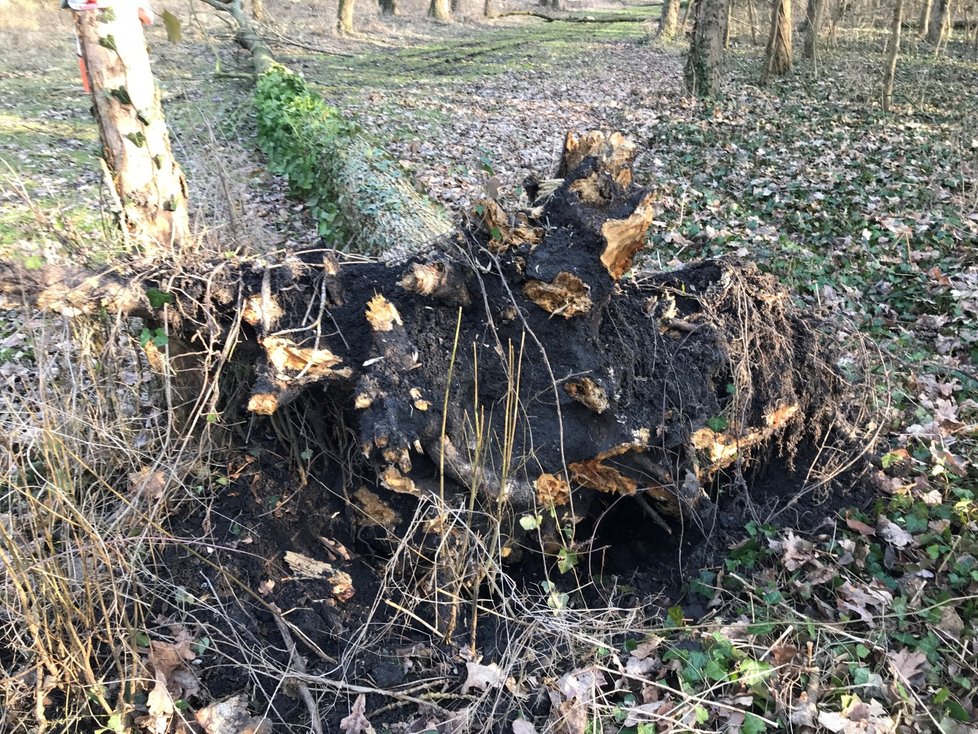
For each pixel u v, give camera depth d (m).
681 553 3.18
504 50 20.67
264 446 3.18
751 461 3.39
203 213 4.30
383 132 10.58
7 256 3.09
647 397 3.04
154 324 2.95
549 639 2.80
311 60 17.69
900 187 7.29
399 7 29.98
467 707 2.54
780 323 3.50
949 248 5.90
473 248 3.06
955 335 4.81
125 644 2.45
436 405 2.83
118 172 3.71
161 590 2.77
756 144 9.35
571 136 3.33
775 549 3.04
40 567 2.40
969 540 3.03
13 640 2.54
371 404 2.74
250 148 9.48
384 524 3.04
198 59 15.16
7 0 18.30
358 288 3.11
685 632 2.78
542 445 2.91
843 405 3.61
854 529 3.15
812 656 2.63
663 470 3.03
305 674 2.58
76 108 11.59
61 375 3.04
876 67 14.84
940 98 12.09
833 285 5.48
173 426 3.04
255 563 2.88
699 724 2.47
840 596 2.89
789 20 14.19
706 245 6.22
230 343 2.89
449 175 8.34
